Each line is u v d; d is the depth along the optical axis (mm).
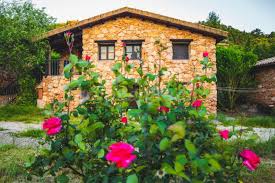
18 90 17500
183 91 2605
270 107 18922
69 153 2059
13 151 5621
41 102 16516
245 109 19516
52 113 2346
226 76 19172
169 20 15000
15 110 14523
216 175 1929
